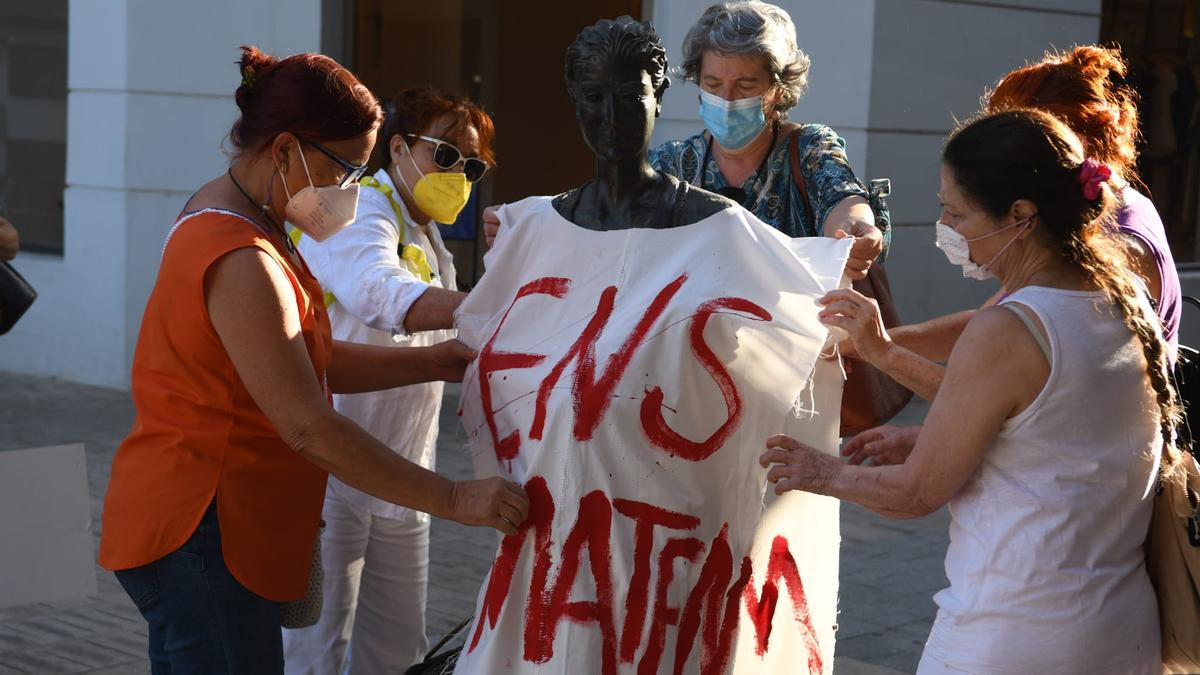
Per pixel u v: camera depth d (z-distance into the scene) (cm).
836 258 270
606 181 277
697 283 269
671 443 266
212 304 252
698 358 267
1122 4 1061
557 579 267
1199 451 270
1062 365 237
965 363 242
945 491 245
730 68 315
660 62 268
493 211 290
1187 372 269
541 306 279
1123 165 315
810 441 278
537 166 1136
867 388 305
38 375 948
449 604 509
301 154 262
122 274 896
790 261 271
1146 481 246
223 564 259
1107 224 269
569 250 279
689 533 268
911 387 264
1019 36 964
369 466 258
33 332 949
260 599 264
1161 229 312
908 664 457
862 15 874
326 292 336
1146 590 250
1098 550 242
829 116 887
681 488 267
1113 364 241
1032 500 240
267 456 263
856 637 483
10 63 953
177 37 873
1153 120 1095
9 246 379
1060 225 245
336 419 256
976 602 245
